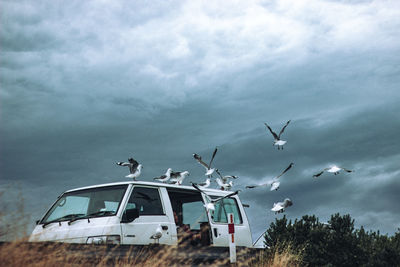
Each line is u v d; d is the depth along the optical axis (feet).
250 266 31.91
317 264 34.27
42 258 21.22
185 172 33.12
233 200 35.91
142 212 28.50
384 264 33.01
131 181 28.86
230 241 29.89
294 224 36.63
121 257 24.25
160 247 26.55
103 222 26.99
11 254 20.11
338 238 34.55
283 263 32.60
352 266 33.91
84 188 29.81
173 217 29.96
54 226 28.09
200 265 27.58
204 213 32.63
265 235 37.24
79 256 22.90
